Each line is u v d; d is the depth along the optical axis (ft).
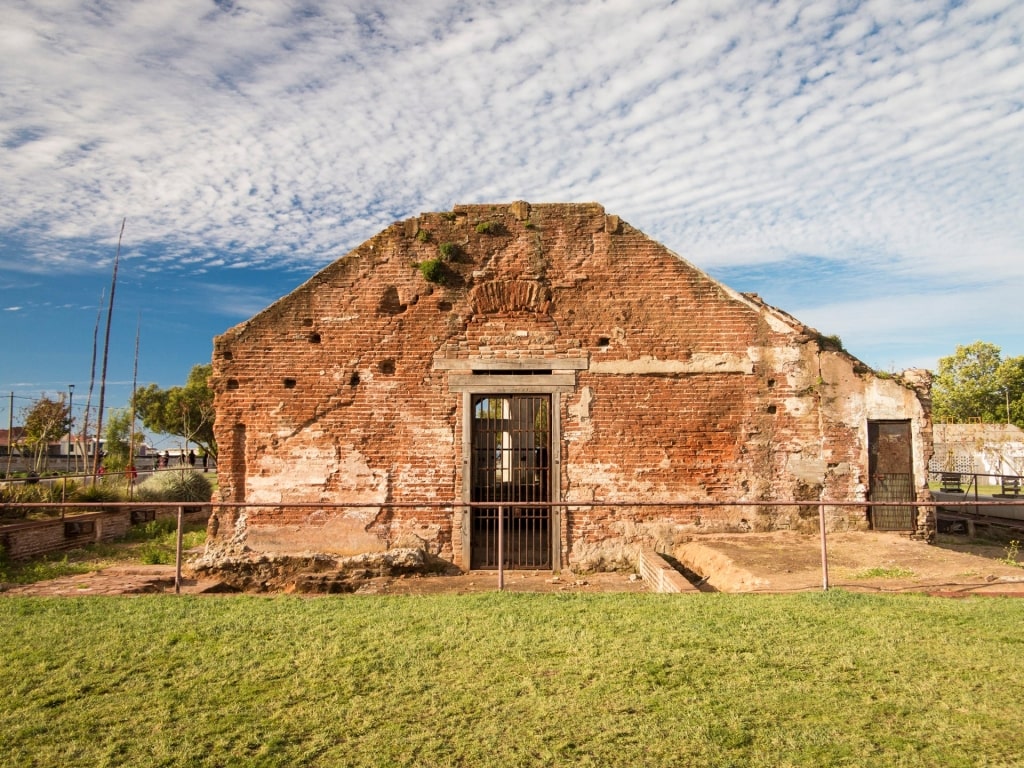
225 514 41.65
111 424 131.85
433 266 42.34
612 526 41.73
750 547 37.11
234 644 21.40
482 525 42.19
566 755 14.28
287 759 14.17
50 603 27.30
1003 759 13.99
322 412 42.06
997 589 27.66
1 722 15.90
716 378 42.52
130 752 14.51
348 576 38.04
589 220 43.37
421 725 15.64
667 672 18.57
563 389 42.27
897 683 17.69
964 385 168.04
